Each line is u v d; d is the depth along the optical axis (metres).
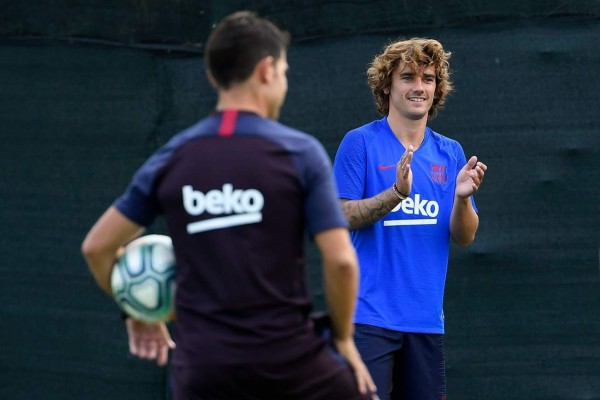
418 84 13.20
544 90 15.84
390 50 13.38
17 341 16.47
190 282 8.23
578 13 15.81
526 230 15.85
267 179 8.05
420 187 13.20
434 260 13.26
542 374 15.84
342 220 8.13
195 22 16.22
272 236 8.06
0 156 16.45
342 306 8.26
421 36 15.95
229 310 8.06
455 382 15.89
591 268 15.84
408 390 13.38
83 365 16.34
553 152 15.85
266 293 8.08
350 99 16.02
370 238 13.04
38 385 16.44
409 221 13.12
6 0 16.41
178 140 8.38
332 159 16.05
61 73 16.34
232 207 8.06
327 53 16.06
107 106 16.31
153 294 8.84
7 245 16.44
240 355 8.06
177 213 8.21
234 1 16.16
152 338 9.41
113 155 16.28
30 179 16.41
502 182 15.89
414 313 13.10
